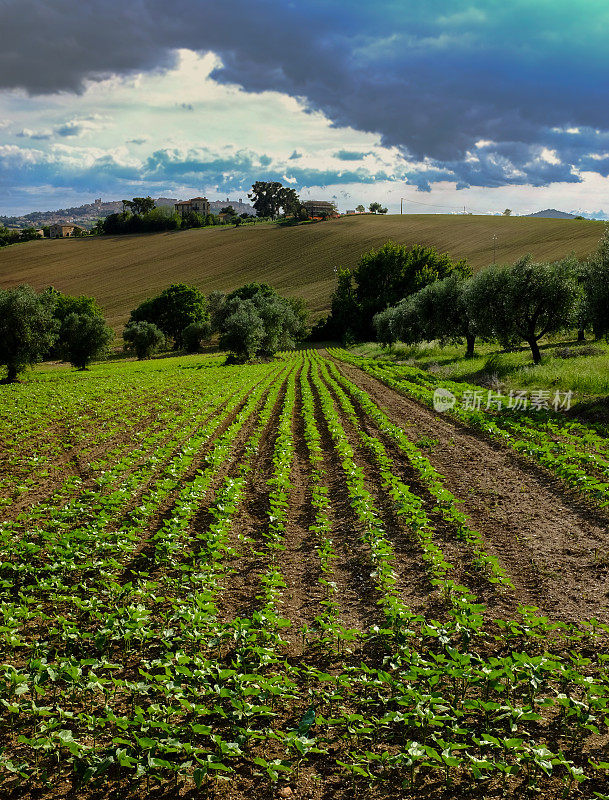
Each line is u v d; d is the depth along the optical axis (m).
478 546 9.46
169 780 4.93
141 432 20.61
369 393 28.22
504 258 91.56
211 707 5.83
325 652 6.88
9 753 5.20
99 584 8.64
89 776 4.61
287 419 21.41
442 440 17.19
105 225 167.75
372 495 12.60
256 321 57.31
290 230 140.50
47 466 16.25
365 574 8.84
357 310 84.25
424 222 133.88
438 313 41.41
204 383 35.69
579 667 6.14
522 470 13.55
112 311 101.12
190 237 144.62
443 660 5.85
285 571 9.12
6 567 8.70
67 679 5.62
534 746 5.05
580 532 9.80
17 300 44.59
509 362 31.28
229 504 11.46
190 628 7.04
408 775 4.95
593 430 15.70
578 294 28.92
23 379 47.69
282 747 5.32
